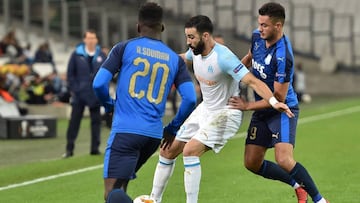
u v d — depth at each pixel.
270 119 26.66
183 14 111.69
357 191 32.56
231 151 45.94
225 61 25.14
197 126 26.25
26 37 91.31
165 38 99.56
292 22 116.12
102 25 96.19
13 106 60.25
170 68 23.30
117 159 22.55
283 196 31.33
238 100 25.83
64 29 93.88
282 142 26.38
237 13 113.50
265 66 26.19
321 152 45.94
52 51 92.88
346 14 120.38
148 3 23.55
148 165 39.97
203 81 25.95
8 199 31.25
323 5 122.81
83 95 43.41
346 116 72.56
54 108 70.38
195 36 25.22
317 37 116.94
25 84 70.56
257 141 27.03
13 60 76.38
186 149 25.55
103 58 43.41
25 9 92.25
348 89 112.88
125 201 21.45
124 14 99.44
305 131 58.72
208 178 35.91
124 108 22.84
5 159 44.41
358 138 53.69
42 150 48.72
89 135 57.09
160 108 23.14
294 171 26.55
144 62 22.97
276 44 25.97
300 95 93.25
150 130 22.78
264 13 25.70
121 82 22.95
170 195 31.48
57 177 36.81
